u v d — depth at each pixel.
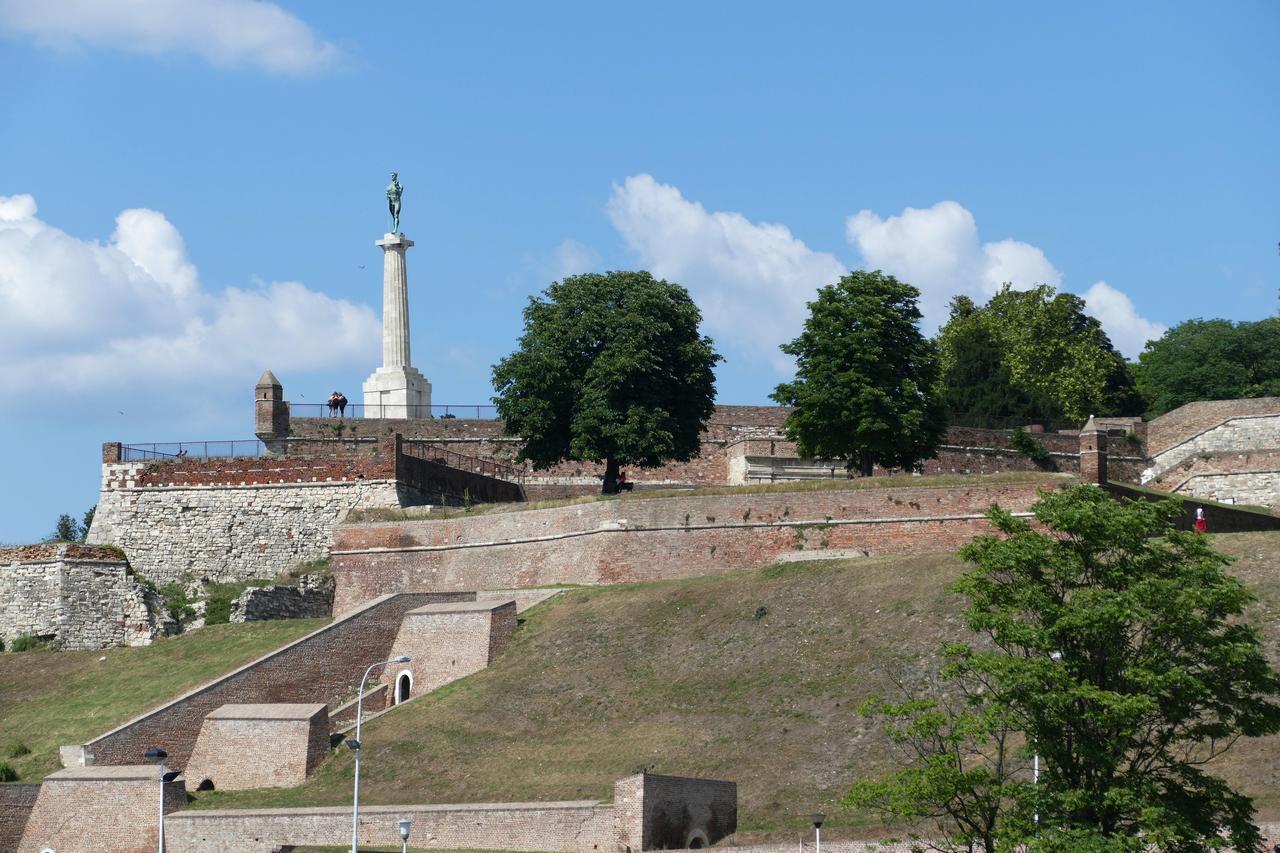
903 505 100.19
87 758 89.31
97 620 107.69
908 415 108.62
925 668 84.44
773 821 77.56
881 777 78.12
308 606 109.31
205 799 86.75
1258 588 83.19
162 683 98.44
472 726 89.81
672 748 84.38
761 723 84.56
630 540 103.12
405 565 109.56
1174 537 65.31
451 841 79.12
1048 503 66.12
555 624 97.50
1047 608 64.12
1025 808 62.22
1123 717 61.06
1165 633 63.41
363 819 80.75
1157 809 59.69
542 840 77.56
